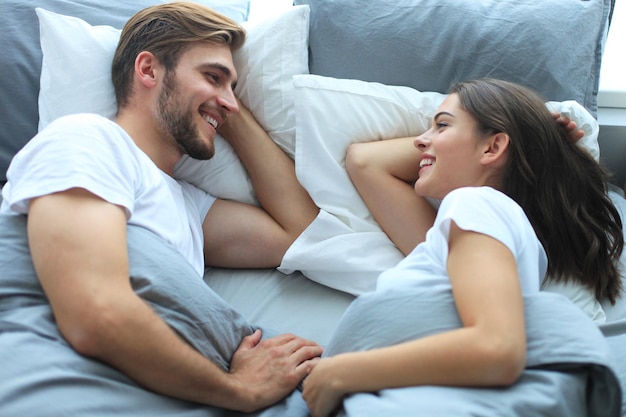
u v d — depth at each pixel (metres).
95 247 0.80
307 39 1.45
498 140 1.04
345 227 1.23
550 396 0.72
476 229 0.81
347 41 1.43
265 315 1.17
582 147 1.16
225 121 1.32
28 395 0.72
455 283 0.79
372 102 1.32
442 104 1.13
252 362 0.95
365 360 0.78
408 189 1.23
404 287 0.88
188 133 1.18
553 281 1.08
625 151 1.68
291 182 1.32
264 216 1.32
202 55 1.19
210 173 1.33
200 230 1.24
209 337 0.93
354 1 1.45
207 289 0.97
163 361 0.80
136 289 0.86
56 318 0.80
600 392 0.77
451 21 1.40
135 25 1.22
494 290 0.74
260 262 1.30
